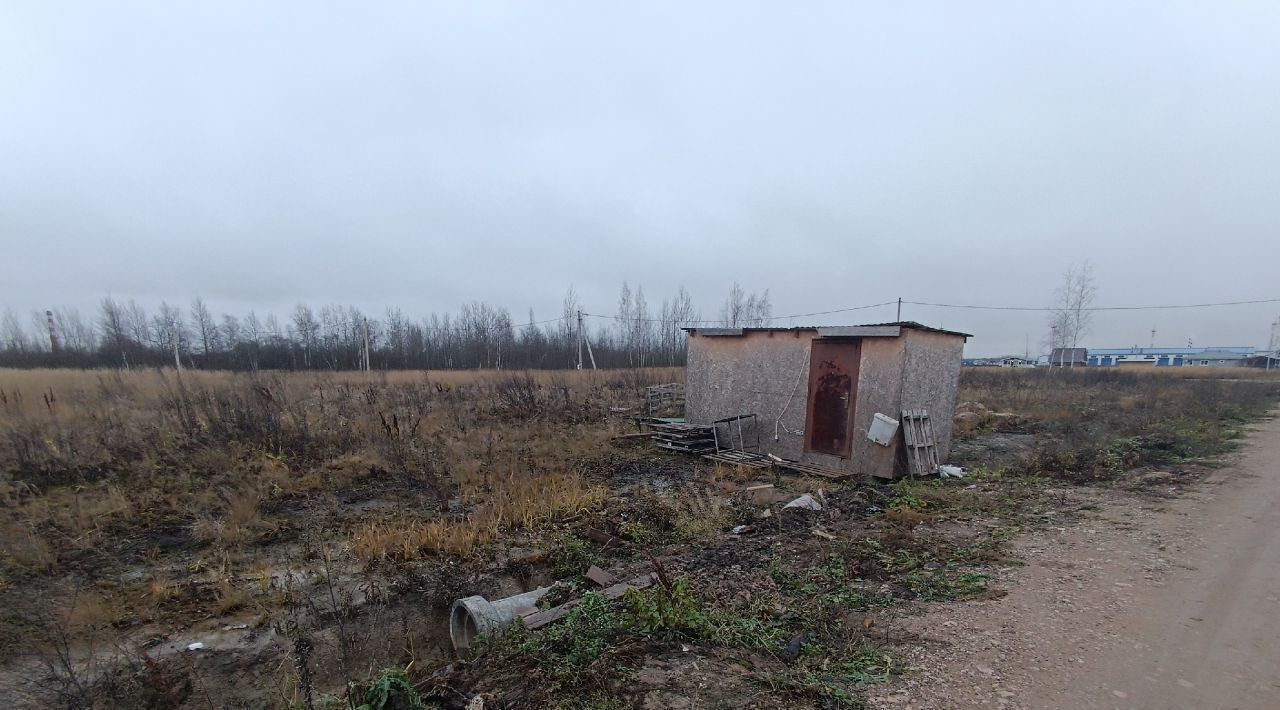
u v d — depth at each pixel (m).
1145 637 3.48
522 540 5.87
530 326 46.84
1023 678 3.02
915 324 8.43
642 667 3.13
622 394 19.75
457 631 4.12
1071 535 5.63
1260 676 3.03
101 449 8.33
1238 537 5.45
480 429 11.56
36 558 5.04
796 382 9.80
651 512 6.56
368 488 7.89
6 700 3.23
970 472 8.92
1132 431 12.28
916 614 3.89
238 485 7.19
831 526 6.12
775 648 3.39
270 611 4.39
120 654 3.74
